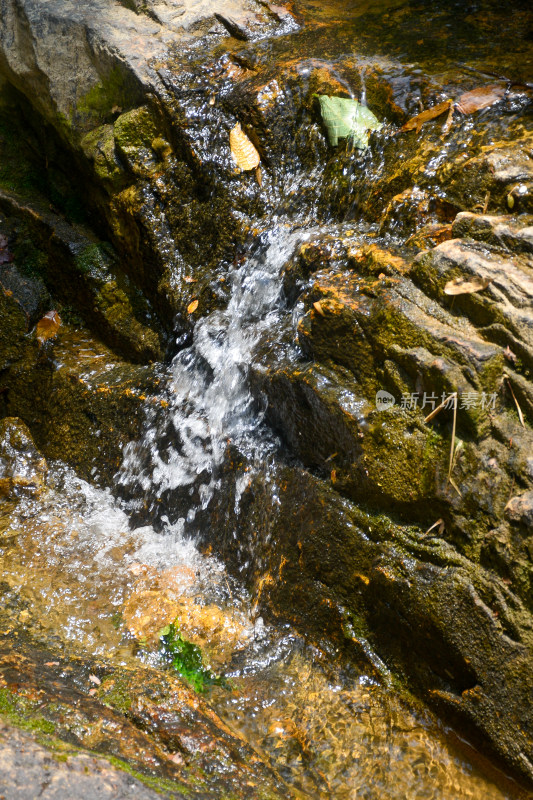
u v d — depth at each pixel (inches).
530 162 110.0
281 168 145.1
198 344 143.3
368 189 131.3
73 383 162.1
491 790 92.7
